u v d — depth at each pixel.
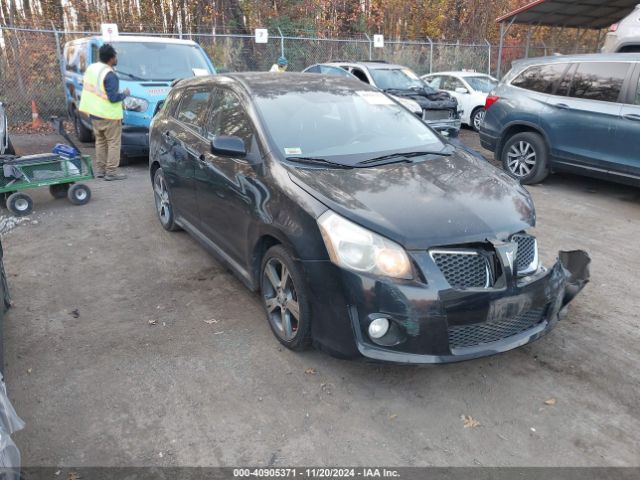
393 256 2.94
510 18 15.40
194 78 5.52
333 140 4.02
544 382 3.33
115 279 4.78
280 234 3.38
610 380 3.35
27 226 6.17
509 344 3.13
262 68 16.66
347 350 3.07
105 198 7.28
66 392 3.22
